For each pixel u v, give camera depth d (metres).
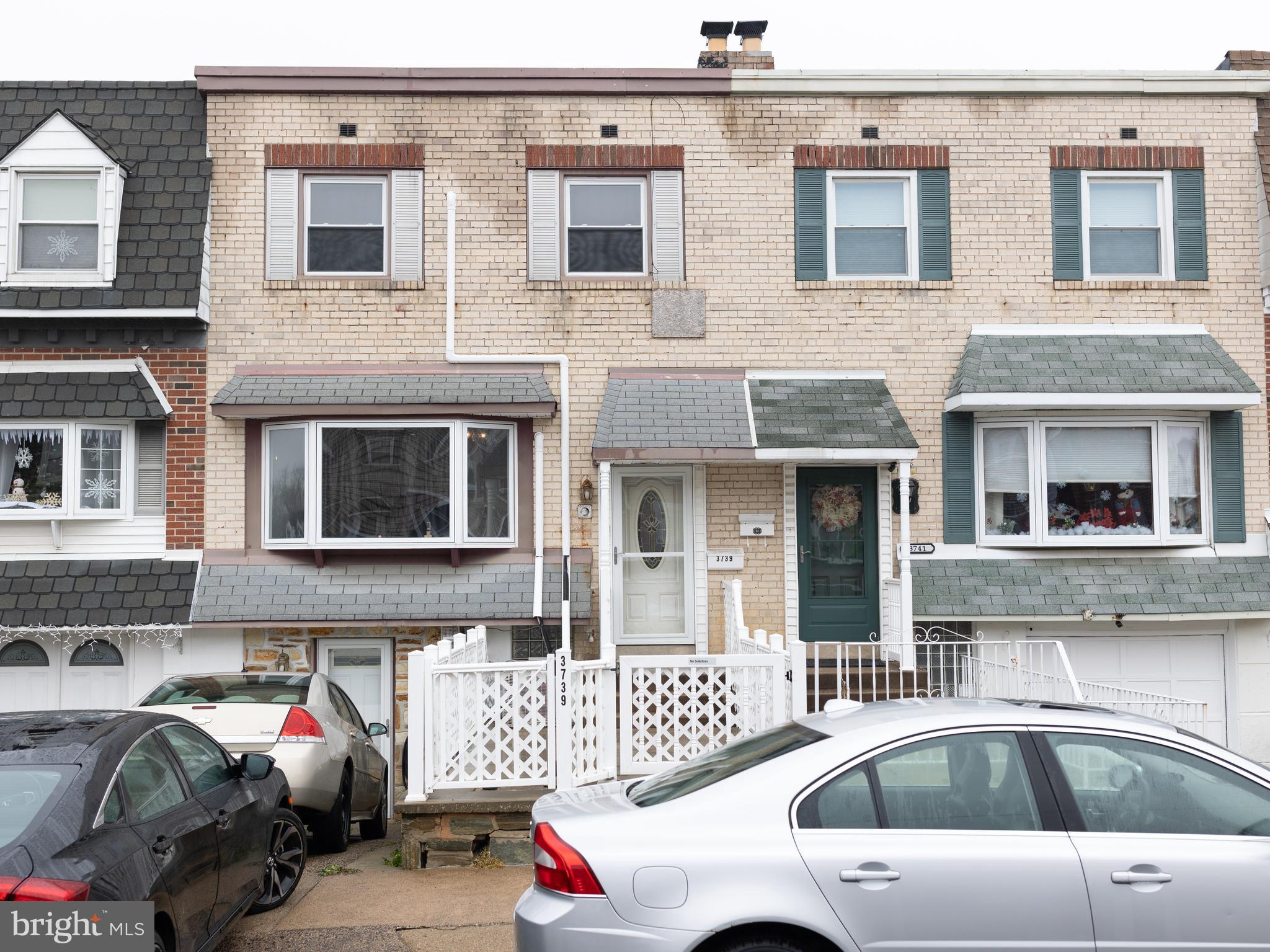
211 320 12.86
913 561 12.93
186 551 12.62
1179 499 13.11
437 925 6.84
